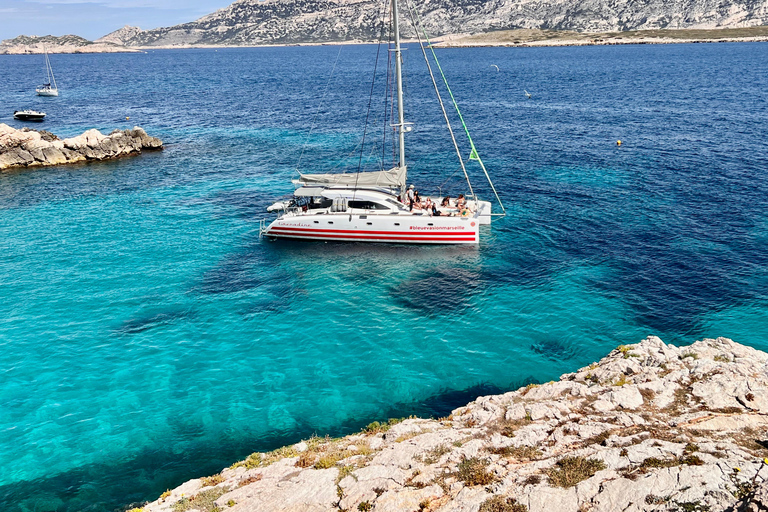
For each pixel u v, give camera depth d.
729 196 43.47
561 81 133.50
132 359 24.80
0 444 19.50
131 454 19.02
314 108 101.94
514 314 28.00
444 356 24.62
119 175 56.38
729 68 149.75
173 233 40.25
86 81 176.12
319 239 38.41
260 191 50.41
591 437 15.11
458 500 13.02
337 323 27.75
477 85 131.25
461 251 36.03
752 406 15.69
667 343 24.84
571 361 23.92
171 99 120.81
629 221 39.47
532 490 12.77
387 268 34.00
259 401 21.83
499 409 17.80
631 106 90.81
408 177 53.03
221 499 14.55
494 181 50.44
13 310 29.08
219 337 26.59
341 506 13.48
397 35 35.62
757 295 28.53
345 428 20.17
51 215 44.12
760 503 10.55
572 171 52.72
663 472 12.36
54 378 23.39
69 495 17.22
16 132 59.88
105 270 34.03
